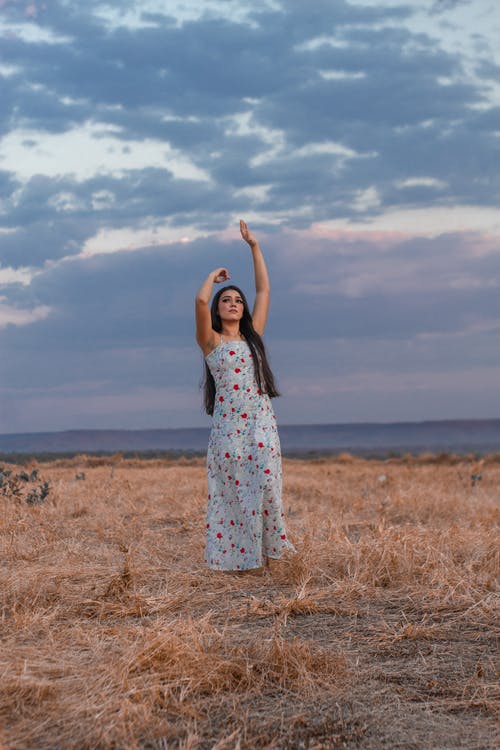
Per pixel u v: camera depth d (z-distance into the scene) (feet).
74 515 27.12
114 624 13.69
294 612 14.69
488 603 15.02
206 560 18.42
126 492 33.40
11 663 10.87
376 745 8.98
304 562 17.99
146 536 22.81
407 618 14.38
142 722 9.26
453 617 14.40
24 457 97.81
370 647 12.57
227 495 18.47
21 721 9.30
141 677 10.39
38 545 20.53
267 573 18.06
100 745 8.80
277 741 9.05
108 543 21.83
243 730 9.27
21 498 30.60
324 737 9.16
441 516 28.99
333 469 63.36
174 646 11.25
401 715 9.81
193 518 26.07
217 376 19.07
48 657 11.30
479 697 10.43
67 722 9.30
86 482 39.09
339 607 14.92
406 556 18.28
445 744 9.02
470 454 93.15
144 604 14.83
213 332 19.26
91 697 9.87
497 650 12.47
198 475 47.47
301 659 11.30
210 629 12.79
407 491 35.70
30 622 13.16
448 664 11.76
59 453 112.57
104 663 11.01
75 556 19.12
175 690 10.35
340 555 18.63
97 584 16.43
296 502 31.76
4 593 15.26
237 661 11.20
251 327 19.56
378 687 10.74
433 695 10.55
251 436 18.58
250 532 18.03
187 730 9.19
